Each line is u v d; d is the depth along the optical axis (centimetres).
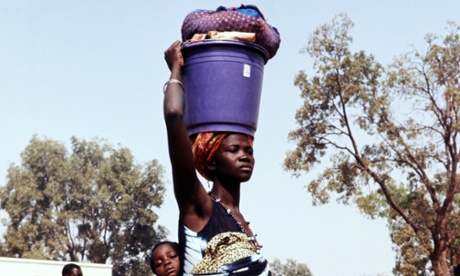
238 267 363
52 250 6122
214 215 386
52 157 6350
